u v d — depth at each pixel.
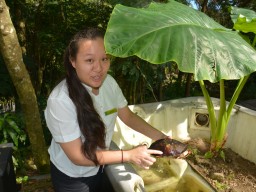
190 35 1.27
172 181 1.79
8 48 1.88
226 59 1.24
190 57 1.18
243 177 2.06
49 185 2.32
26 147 2.92
